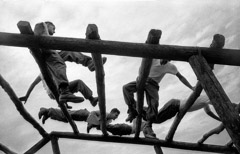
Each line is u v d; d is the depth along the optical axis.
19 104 5.31
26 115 5.72
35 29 3.89
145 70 4.05
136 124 5.84
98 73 4.03
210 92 3.55
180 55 3.75
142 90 4.59
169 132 6.39
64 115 5.91
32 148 6.78
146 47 3.68
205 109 6.00
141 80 4.34
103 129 6.14
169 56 3.74
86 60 4.69
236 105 5.46
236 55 3.74
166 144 6.67
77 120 6.23
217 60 3.79
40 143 6.84
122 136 6.60
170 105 5.56
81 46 3.58
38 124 6.28
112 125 6.33
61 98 4.15
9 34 3.55
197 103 5.63
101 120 5.71
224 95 3.51
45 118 6.15
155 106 5.29
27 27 3.47
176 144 6.66
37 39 3.55
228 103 3.45
